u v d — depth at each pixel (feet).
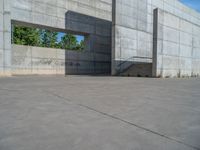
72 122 11.37
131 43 72.95
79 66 73.67
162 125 11.02
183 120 12.03
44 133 9.57
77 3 72.84
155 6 83.41
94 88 27.17
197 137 9.29
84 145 8.27
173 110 14.64
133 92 23.90
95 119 12.03
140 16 76.69
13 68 57.21
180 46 67.21
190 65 72.95
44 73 64.13
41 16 63.41
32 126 10.56
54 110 14.10
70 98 18.90
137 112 13.89
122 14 68.85
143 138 9.11
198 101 18.40
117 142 8.62
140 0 76.38
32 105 15.58
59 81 37.88
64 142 8.55
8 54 50.60
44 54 64.03
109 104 16.47
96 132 9.81
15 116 12.41
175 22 64.49
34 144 8.30
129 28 71.92
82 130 10.07
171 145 8.36
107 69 83.56
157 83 37.47
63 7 68.90
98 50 80.02
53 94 21.11
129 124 11.14
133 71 66.44
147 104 16.74
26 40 120.37
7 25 50.16
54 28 68.08
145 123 11.36
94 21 78.38
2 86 27.76
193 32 74.18
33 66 61.57
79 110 14.21
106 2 82.53
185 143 8.59
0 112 13.32
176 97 20.68
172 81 43.91
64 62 69.15
